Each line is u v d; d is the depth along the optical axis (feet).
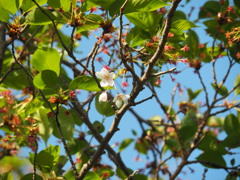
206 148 22.03
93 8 15.70
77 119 23.88
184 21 16.92
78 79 15.15
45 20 15.61
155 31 17.93
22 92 18.10
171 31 17.21
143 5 15.23
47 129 17.74
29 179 17.53
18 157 22.54
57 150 17.39
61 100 15.43
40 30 22.70
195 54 22.85
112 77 15.67
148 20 17.58
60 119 19.33
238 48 19.48
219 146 22.31
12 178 18.34
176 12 20.75
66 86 19.10
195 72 22.25
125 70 15.87
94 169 23.43
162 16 18.85
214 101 22.18
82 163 22.84
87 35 23.99
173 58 17.02
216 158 21.84
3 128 16.62
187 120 25.18
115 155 22.72
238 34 18.47
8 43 20.51
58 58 15.51
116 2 15.42
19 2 14.89
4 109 15.97
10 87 19.42
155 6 15.26
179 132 23.40
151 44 16.93
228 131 23.45
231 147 22.31
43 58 15.44
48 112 17.92
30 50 22.38
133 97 15.62
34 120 17.26
